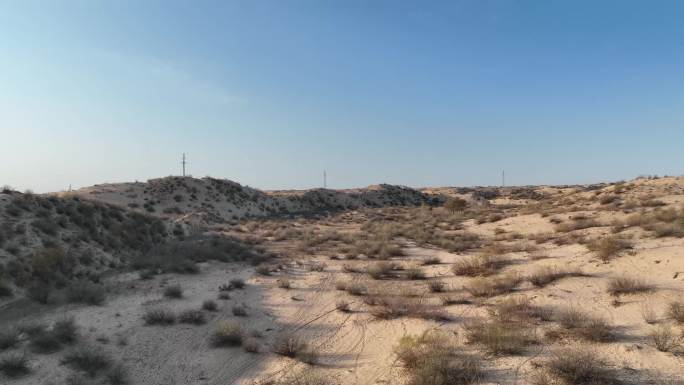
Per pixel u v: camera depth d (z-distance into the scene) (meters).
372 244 28.70
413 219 55.81
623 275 13.60
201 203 70.06
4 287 14.38
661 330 9.33
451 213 57.66
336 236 35.62
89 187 68.31
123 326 12.60
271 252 27.81
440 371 8.52
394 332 11.77
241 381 9.59
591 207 37.06
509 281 14.77
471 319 11.89
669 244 16.39
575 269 15.07
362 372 9.54
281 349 10.91
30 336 11.34
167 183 73.75
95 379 9.51
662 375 7.71
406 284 17.28
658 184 44.69
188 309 14.32
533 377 8.12
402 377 8.95
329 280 19.00
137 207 62.28
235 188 82.06
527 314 11.43
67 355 10.26
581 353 8.42
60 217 22.00
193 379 9.74
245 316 13.97
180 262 21.34
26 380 9.25
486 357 9.19
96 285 16.89
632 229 22.31
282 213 81.56
